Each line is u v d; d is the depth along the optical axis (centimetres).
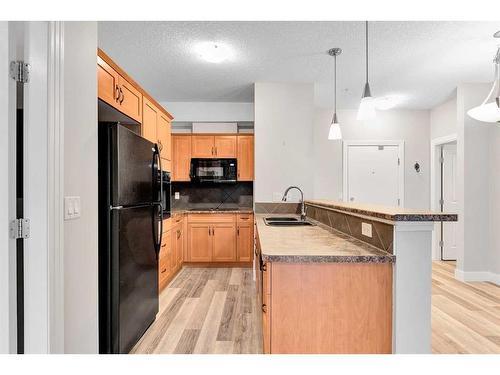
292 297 147
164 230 348
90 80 176
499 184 369
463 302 312
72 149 156
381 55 311
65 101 150
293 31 264
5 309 129
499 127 371
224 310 288
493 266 378
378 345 146
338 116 507
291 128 395
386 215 143
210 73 363
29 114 133
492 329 251
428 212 150
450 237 491
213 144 470
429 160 505
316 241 179
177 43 289
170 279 377
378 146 508
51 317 135
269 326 147
